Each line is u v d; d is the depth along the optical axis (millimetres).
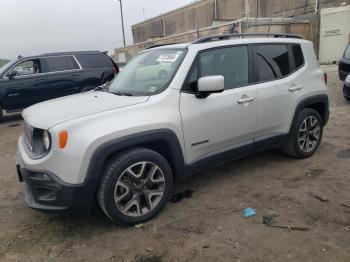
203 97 3811
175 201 3992
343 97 9836
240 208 3758
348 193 3957
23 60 9938
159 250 3125
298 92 4770
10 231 3594
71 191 3129
